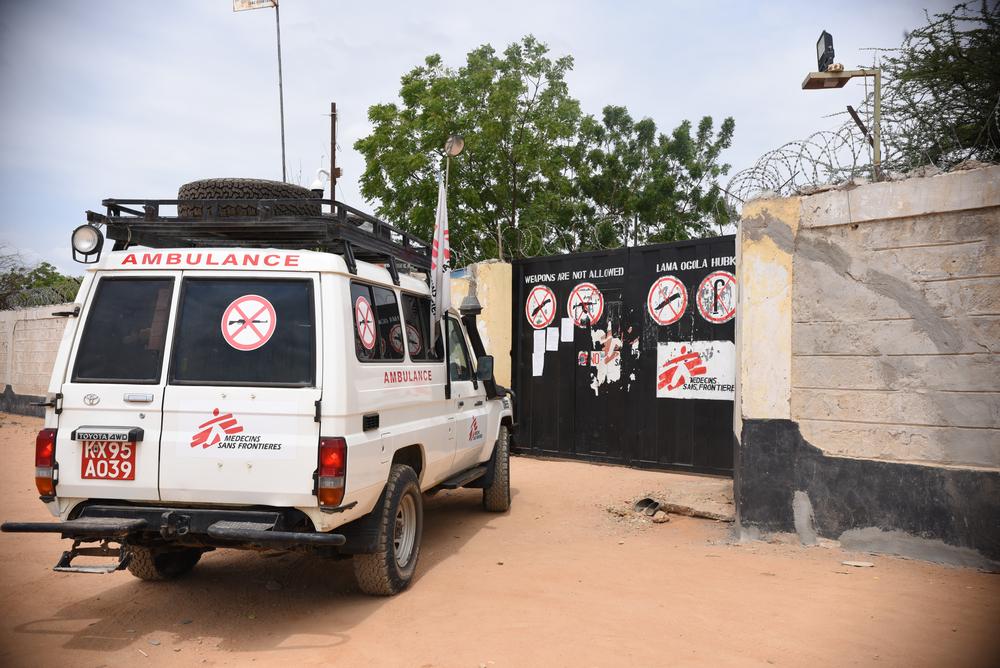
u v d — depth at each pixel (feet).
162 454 14.32
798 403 21.38
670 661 13.23
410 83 77.05
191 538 14.69
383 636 14.61
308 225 15.94
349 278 15.84
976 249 18.89
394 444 16.89
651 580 18.26
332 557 16.40
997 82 23.26
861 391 20.45
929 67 24.53
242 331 14.90
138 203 16.33
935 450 19.42
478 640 14.30
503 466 26.53
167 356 14.75
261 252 15.31
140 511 14.46
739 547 21.40
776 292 21.67
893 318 20.01
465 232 74.18
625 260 36.06
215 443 14.28
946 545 19.24
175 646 14.20
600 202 85.25
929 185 19.39
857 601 16.42
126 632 14.94
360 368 15.55
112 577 18.79
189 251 15.42
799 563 19.56
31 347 66.69
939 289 19.38
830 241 20.98
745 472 21.99
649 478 33.09
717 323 32.50
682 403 33.63
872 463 20.29
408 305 19.79
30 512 26.89
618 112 87.20
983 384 18.79
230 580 18.57
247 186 17.08
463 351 24.23
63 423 14.73
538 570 19.30
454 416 22.04
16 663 13.29
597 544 22.29
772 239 21.76
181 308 15.08
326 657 13.60
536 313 39.99
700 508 25.41
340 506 14.19
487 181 79.05
